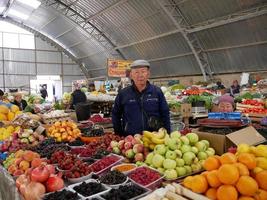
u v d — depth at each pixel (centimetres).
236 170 155
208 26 1151
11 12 2009
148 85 317
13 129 386
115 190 180
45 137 358
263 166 162
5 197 247
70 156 246
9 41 2158
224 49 1237
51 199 176
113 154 256
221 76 1328
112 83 1227
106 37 1819
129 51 1764
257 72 1173
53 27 2048
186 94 685
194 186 165
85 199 174
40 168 201
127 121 319
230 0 1038
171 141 221
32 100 876
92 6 1567
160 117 319
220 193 156
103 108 829
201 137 259
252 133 257
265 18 1002
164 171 207
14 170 240
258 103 524
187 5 1172
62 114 522
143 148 247
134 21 1471
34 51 2255
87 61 2303
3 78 2142
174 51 1459
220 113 308
